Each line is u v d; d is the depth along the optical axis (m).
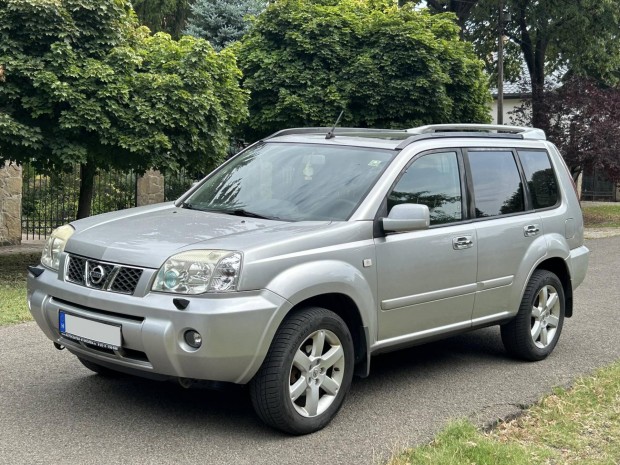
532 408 5.16
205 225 4.80
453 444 4.34
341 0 15.27
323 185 5.24
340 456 4.25
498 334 7.42
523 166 6.44
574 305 8.98
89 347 4.53
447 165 5.68
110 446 4.32
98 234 4.74
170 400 5.14
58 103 9.73
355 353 4.96
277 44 14.50
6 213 14.30
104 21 10.12
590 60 24.23
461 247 5.52
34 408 4.93
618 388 5.57
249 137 15.27
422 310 5.30
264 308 4.22
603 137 20.36
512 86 31.84
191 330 4.12
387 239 5.00
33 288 4.92
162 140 10.12
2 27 9.39
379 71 14.01
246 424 4.72
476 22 24.98
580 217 7.04
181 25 30.33
